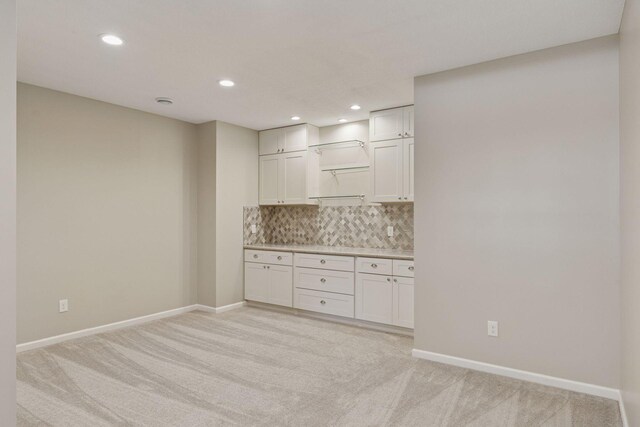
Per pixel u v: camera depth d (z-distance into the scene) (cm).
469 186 319
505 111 304
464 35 268
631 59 205
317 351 363
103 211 420
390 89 379
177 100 417
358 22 249
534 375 293
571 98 280
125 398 269
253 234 558
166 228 484
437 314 335
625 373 237
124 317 439
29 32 262
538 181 291
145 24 252
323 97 404
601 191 270
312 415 247
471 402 263
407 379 301
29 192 365
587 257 274
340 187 522
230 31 262
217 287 503
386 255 419
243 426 234
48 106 377
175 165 494
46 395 272
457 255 324
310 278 479
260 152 562
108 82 361
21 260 360
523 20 247
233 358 345
